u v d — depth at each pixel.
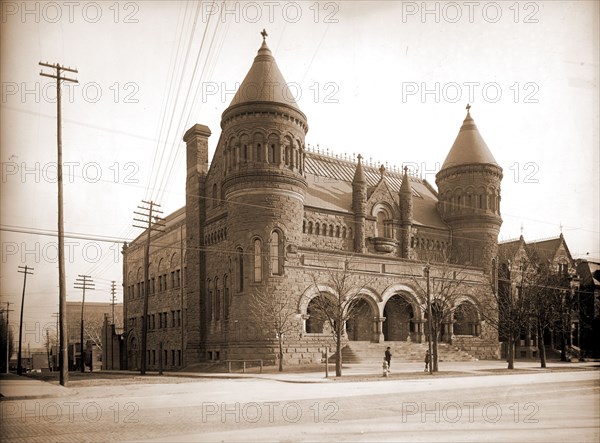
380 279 45.09
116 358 71.69
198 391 23.27
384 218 52.72
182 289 51.53
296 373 33.50
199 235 50.41
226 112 42.53
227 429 13.69
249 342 39.16
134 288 70.62
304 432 13.13
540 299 45.44
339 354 30.62
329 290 41.88
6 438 12.90
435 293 41.03
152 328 62.97
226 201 42.31
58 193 27.05
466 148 57.50
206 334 48.34
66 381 26.64
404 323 50.25
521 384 26.48
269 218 40.19
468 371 35.00
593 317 62.38
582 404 18.48
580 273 65.81
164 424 14.60
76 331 117.56
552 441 12.04
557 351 60.41
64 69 27.67
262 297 39.22
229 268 42.03
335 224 48.38
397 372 33.66
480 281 53.56
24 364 107.44
